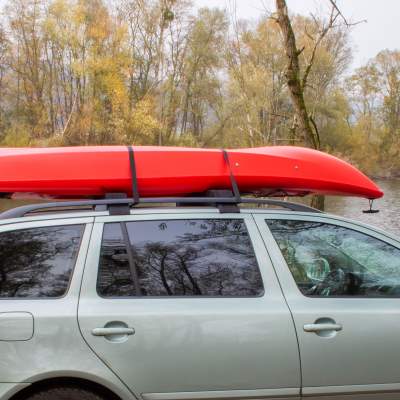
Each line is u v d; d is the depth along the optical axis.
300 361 2.93
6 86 42.66
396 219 19.55
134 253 2.98
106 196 3.23
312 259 3.20
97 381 2.75
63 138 38.47
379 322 3.05
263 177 3.47
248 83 20.88
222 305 2.93
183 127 44.59
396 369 3.05
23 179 3.26
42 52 42.19
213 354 2.86
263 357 2.90
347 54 22.88
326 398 2.98
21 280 2.87
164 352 2.82
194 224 3.12
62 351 2.73
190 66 44.00
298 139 7.98
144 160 3.39
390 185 41.44
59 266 2.91
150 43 43.34
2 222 2.99
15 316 2.74
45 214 3.08
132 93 41.94
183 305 2.90
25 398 2.74
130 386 2.79
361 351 3.00
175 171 3.38
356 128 49.19
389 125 52.38
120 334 2.79
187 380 2.84
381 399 3.05
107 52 39.72
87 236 2.97
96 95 39.00
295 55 7.66
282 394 2.93
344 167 3.73
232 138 32.75
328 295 3.12
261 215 3.22
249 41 23.88
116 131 37.53
